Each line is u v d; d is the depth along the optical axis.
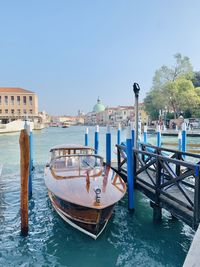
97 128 14.25
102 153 20.05
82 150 10.55
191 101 44.84
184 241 6.09
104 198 5.93
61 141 35.12
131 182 7.72
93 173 7.56
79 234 6.17
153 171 9.07
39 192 9.91
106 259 5.42
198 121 46.25
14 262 5.34
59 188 6.45
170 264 5.22
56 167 7.91
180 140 14.38
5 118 79.25
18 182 11.62
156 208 7.00
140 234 6.43
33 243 6.03
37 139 39.12
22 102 85.12
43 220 7.27
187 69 51.22
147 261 5.34
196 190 4.99
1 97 83.44
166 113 54.62
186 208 5.63
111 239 6.19
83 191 6.22
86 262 5.32
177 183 5.82
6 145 29.36
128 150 7.68
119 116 104.31
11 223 7.12
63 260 5.39
